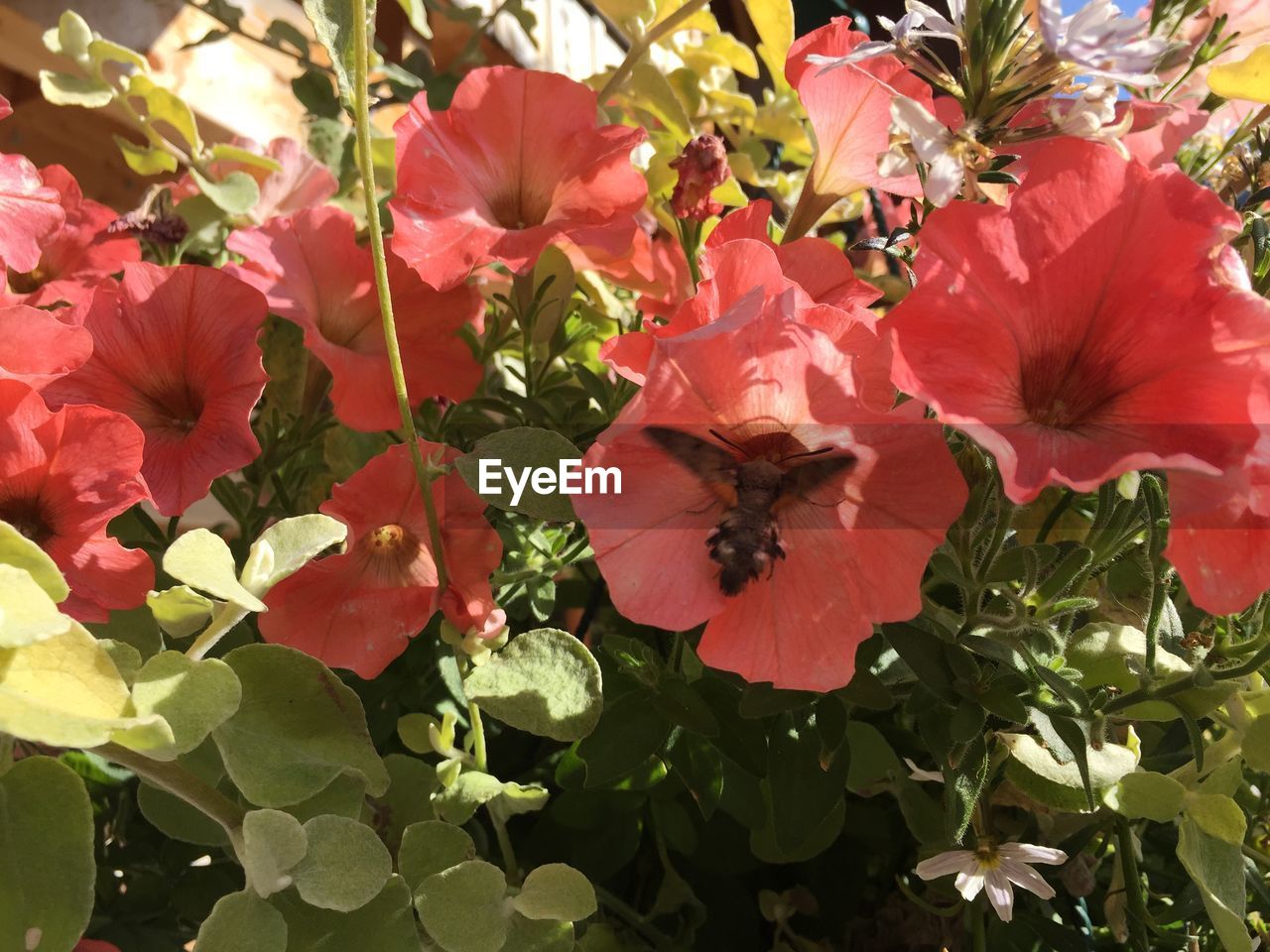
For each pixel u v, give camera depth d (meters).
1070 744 0.24
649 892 0.36
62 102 0.41
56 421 0.23
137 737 0.17
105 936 0.31
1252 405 0.19
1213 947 0.34
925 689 0.26
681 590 0.21
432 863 0.25
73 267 0.37
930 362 0.19
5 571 0.17
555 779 0.33
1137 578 0.31
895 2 0.50
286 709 0.23
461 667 0.28
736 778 0.31
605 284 0.41
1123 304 0.20
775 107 0.53
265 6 0.58
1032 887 0.28
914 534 0.21
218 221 0.41
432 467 0.26
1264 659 0.25
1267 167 0.31
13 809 0.18
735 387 0.20
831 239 0.52
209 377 0.28
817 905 0.36
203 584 0.20
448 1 0.57
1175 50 0.25
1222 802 0.26
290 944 0.22
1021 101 0.23
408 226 0.30
